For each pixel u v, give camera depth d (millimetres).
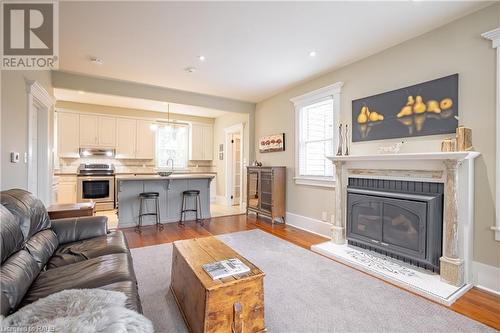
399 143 2828
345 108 3537
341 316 1850
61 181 5605
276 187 4586
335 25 2533
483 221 2242
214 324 1465
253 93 4957
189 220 4949
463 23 2371
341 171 3363
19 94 2576
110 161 6566
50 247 1904
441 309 1935
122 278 1514
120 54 3191
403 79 2850
